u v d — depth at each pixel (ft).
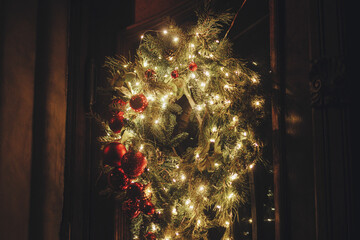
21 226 5.80
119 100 5.31
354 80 3.78
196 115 5.37
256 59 5.63
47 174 6.09
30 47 6.16
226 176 5.06
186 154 5.15
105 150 4.93
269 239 5.29
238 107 5.12
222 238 5.27
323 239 3.83
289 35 4.74
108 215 6.44
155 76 5.38
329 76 3.85
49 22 6.30
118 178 4.90
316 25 4.02
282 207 4.64
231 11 5.96
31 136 6.06
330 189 3.81
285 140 4.73
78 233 6.27
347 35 3.80
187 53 5.24
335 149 3.81
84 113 6.48
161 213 5.12
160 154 5.24
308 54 4.40
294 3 4.67
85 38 6.61
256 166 5.42
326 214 3.83
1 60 5.77
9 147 5.78
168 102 5.35
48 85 6.21
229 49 5.22
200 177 5.05
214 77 5.16
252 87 5.00
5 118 5.76
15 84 5.91
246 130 5.11
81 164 6.40
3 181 5.67
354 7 3.86
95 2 6.79
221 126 5.14
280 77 4.82
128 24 6.70
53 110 6.25
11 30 5.92
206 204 5.38
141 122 5.28
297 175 4.51
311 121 4.32
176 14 6.41
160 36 5.64
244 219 5.66
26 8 6.15
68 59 6.48
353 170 3.70
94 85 6.53
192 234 5.13
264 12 5.51
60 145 6.34
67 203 6.19
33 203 5.96
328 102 3.84
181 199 5.24
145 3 6.70
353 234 3.62
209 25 5.23
